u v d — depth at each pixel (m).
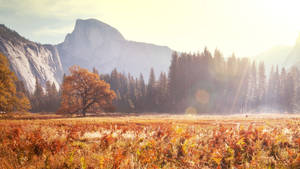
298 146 7.56
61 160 5.02
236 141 7.27
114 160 4.90
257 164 5.46
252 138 8.17
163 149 6.44
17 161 4.88
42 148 5.88
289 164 5.51
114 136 8.53
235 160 5.85
